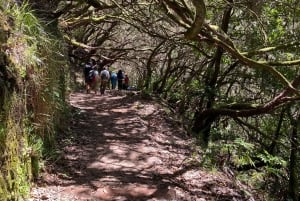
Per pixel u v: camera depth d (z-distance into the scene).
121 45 26.05
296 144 12.05
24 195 5.83
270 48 10.07
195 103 15.12
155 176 7.86
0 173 4.96
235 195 7.81
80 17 15.09
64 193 6.58
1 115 5.09
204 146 11.03
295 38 12.07
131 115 13.05
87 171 7.75
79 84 21.53
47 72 7.38
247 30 13.36
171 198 6.91
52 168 7.39
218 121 14.60
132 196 6.84
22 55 5.76
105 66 27.41
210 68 14.40
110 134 10.51
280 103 10.35
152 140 10.42
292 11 12.12
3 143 5.11
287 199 11.62
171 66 19.53
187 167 8.66
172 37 13.59
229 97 14.27
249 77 14.07
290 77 12.34
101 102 15.41
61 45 10.04
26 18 6.22
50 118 7.67
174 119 13.40
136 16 13.06
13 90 5.50
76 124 11.07
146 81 18.12
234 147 9.77
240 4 10.09
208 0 12.16
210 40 8.44
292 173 11.76
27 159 6.27
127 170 8.04
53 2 11.38
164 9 8.87
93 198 6.59
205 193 7.50
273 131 13.80
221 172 9.05
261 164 11.88
